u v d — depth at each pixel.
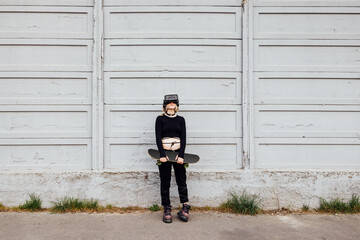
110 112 4.39
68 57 4.39
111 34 4.39
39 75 4.36
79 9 4.39
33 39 4.38
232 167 4.38
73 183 4.25
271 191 4.30
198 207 4.28
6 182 4.21
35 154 4.34
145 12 4.42
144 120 4.39
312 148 4.39
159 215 4.04
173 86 4.40
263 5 4.43
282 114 4.40
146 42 4.41
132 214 4.06
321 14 4.41
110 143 4.36
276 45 4.42
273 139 4.39
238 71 4.43
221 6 4.43
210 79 4.42
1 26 4.38
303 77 4.41
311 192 4.31
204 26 4.43
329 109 4.39
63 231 3.52
